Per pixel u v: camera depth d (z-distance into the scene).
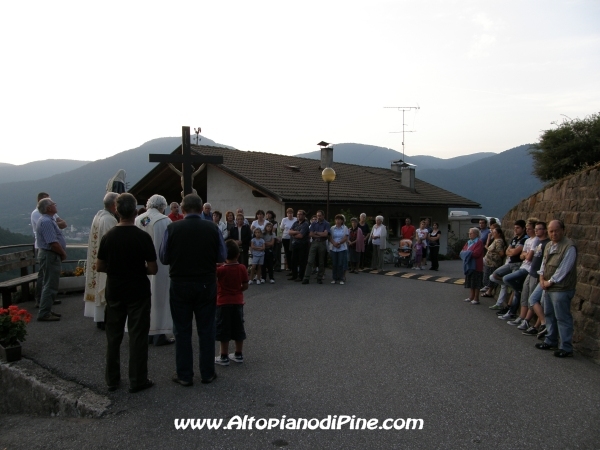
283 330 7.84
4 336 6.14
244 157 21.98
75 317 8.45
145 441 4.24
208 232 5.41
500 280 9.44
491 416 4.70
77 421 4.74
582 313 7.04
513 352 6.84
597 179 7.45
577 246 7.63
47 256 8.14
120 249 5.15
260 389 5.31
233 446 4.13
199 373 5.80
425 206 25.50
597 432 4.39
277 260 15.01
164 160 12.15
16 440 4.48
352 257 15.31
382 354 6.62
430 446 4.12
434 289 12.30
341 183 23.05
